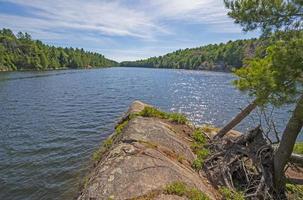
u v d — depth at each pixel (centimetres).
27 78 6150
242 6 695
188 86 5191
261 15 680
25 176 1130
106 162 735
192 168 841
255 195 767
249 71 729
